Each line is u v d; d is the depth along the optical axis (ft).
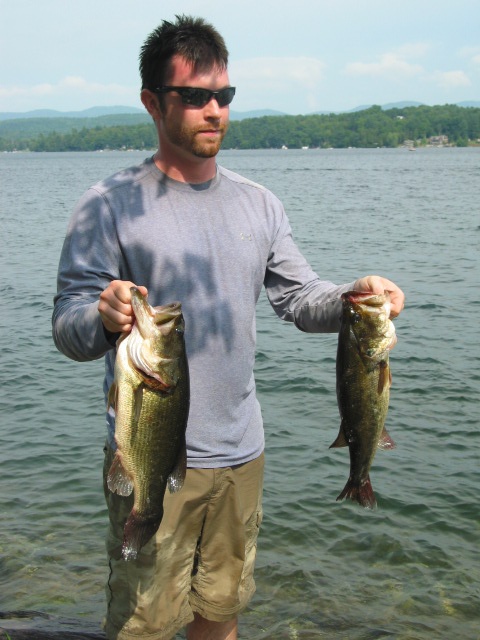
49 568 7.82
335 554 8.16
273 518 8.83
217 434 4.80
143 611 4.83
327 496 9.37
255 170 116.78
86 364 15.14
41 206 59.16
